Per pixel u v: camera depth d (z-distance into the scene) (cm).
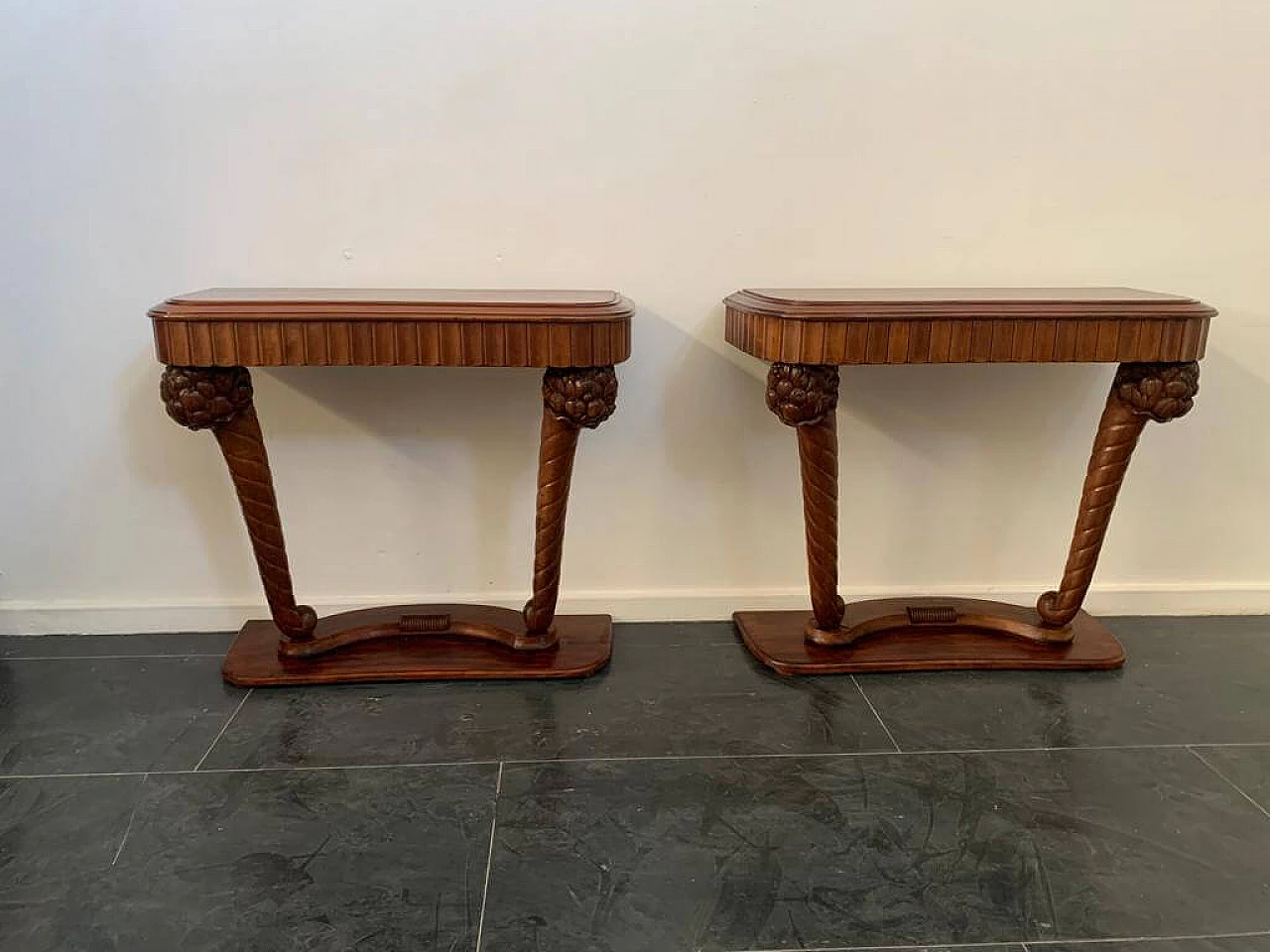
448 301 163
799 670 194
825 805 152
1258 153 201
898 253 203
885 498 217
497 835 144
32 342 196
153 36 183
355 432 205
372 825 146
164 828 145
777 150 196
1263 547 226
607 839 143
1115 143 199
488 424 206
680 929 126
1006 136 197
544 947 122
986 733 174
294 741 170
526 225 197
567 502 190
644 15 187
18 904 129
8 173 187
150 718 177
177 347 161
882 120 195
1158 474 220
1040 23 192
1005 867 138
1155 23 193
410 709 181
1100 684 193
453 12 185
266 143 189
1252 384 215
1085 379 211
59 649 206
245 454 177
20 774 159
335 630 201
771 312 168
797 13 189
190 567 212
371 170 192
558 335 163
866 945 123
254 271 195
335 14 184
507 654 198
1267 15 194
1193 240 205
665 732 174
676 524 217
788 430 211
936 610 210
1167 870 138
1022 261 204
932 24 191
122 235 192
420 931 125
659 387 207
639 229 198
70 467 203
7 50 181
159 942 123
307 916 127
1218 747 171
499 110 190
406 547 213
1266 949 123
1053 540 222
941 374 209
